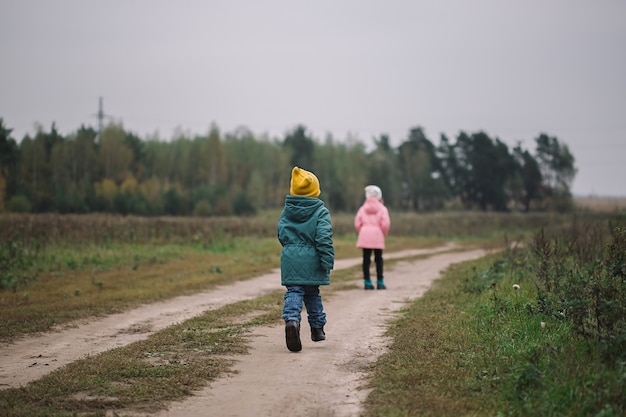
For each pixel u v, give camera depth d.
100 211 52.56
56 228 21.56
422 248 27.84
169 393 5.38
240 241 25.47
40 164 57.47
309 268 6.94
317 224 7.00
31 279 13.89
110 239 22.28
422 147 99.62
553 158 96.31
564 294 7.80
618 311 6.41
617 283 7.82
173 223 27.55
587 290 7.43
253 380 5.85
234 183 81.44
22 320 9.07
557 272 9.60
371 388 5.52
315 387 5.62
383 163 86.00
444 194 90.81
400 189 89.12
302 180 7.09
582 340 6.18
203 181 79.44
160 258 18.81
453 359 6.18
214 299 11.52
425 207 93.06
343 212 82.38
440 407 4.80
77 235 21.89
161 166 80.31
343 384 5.72
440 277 15.41
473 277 12.59
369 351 7.06
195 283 13.44
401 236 37.19
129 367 6.17
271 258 19.59
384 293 12.41
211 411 4.96
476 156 92.50
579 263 10.54
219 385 5.68
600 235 12.54
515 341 6.69
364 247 13.07
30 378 6.01
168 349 7.08
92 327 8.74
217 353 6.93
